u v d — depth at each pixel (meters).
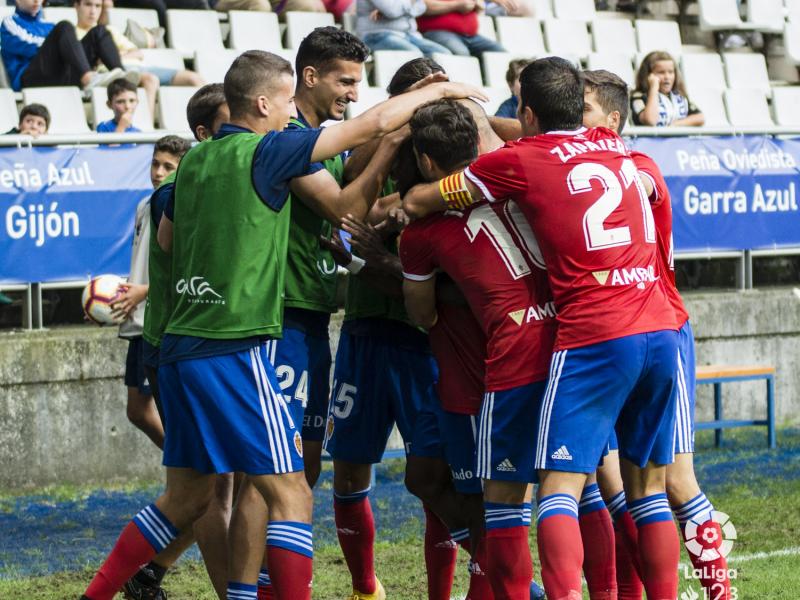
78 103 36.75
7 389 29.00
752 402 37.16
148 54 40.28
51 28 38.56
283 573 15.88
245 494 16.73
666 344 15.53
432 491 18.14
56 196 29.47
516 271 15.61
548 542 14.91
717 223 35.75
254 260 15.85
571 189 15.23
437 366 17.98
